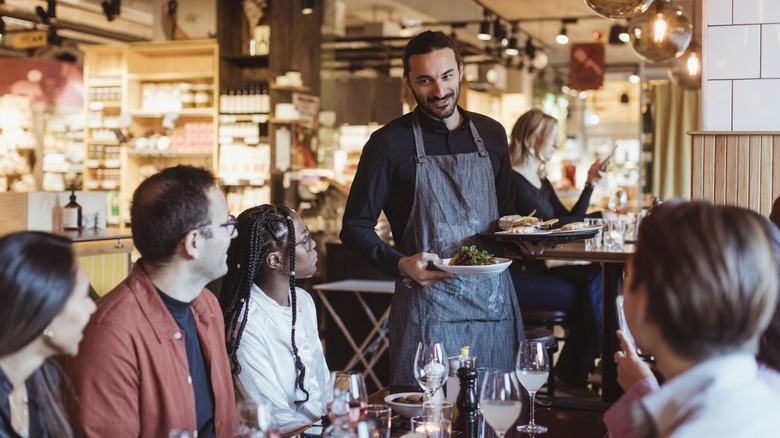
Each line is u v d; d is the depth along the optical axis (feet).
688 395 3.60
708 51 13.74
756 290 3.42
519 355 6.89
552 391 14.53
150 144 29.45
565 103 56.75
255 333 7.70
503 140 9.64
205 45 28.63
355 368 18.89
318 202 28.55
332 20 32.58
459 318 9.09
